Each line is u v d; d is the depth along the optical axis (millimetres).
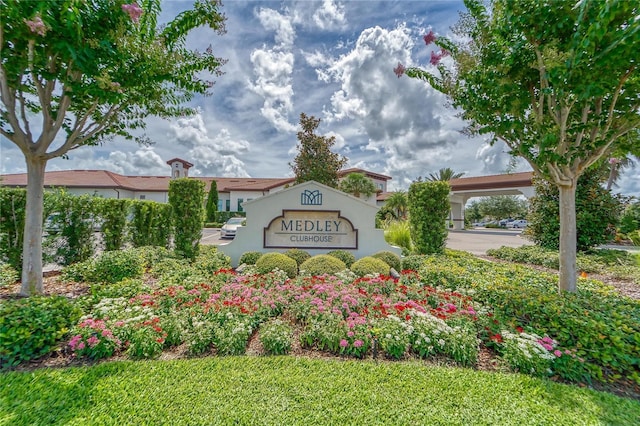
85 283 5402
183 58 4965
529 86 4254
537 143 4121
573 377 2787
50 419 2123
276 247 7805
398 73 5395
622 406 2402
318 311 3688
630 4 2754
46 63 4027
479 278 5320
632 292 5801
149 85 4723
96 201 7062
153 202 9078
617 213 9484
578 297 4117
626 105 3965
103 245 7570
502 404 2395
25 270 4523
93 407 2258
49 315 3178
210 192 26188
